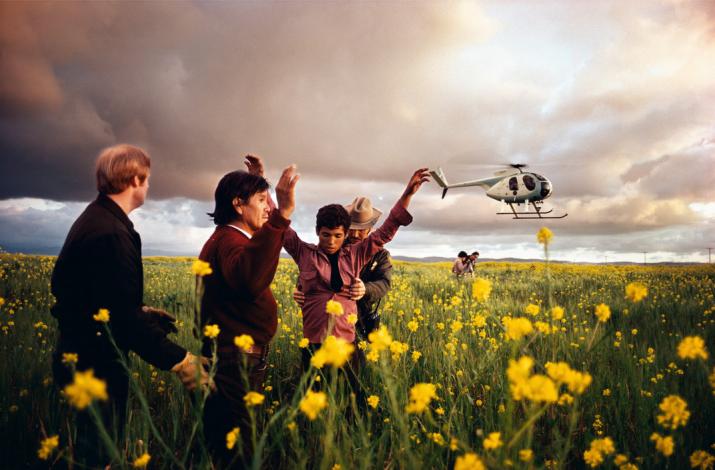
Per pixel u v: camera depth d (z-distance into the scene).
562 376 1.16
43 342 3.79
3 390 2.57
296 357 3.88
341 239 2.84
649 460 1.87
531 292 10.53
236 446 1.91
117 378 1.84
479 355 3.26
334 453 1.69
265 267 1.88
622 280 14.68
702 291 9.62
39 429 2.23
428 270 22.75
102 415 1.75
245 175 2.18
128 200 1.95
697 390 2.78
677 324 5.73
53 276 1.84
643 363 3.40
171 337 4.02
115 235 1.77
